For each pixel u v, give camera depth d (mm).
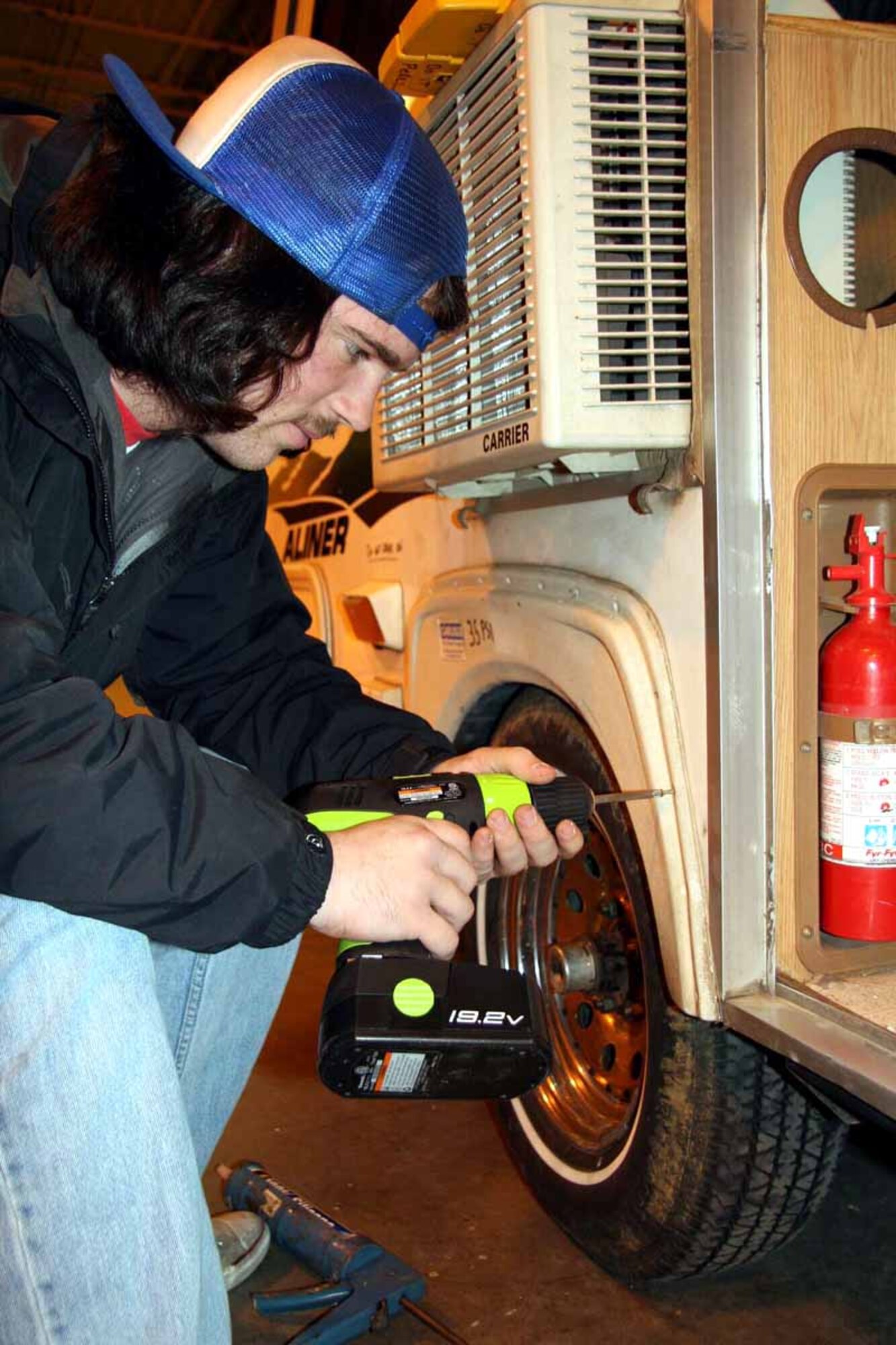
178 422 994
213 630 1354
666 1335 1382
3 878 819
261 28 3459
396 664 2090
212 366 891
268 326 882
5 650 826
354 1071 1052
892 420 1220
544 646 1464
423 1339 1384
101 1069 839
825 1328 1394
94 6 4047
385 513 2031
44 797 797
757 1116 1274
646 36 1151
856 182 1342
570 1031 1663
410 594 1955
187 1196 873
